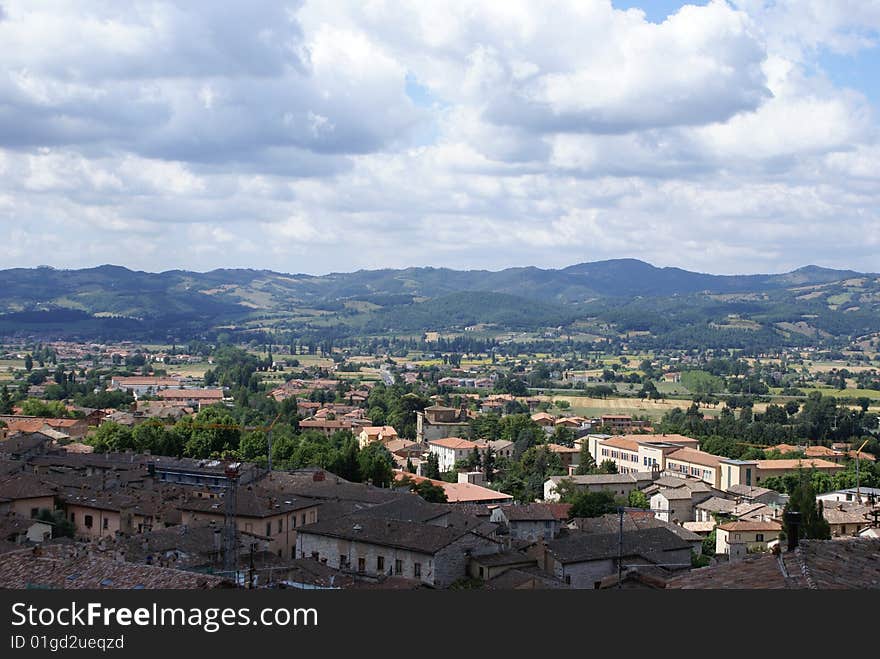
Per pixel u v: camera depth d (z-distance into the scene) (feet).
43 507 503.61
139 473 643.04
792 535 180.24
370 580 374.84
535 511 590.96
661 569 420.77
